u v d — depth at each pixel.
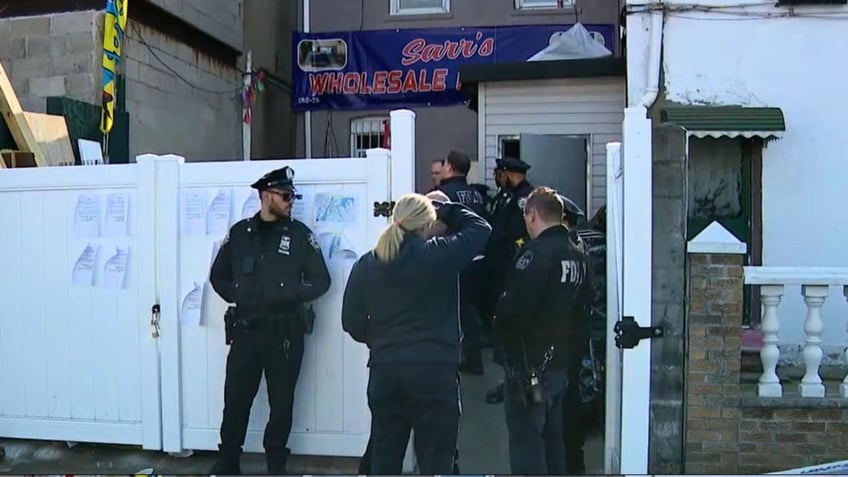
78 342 4.78
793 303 6.23
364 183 4.42
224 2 10.06
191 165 4.60
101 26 7.47
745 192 6.81
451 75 11.77
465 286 6.08
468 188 6.05
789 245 6.77
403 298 3.40
